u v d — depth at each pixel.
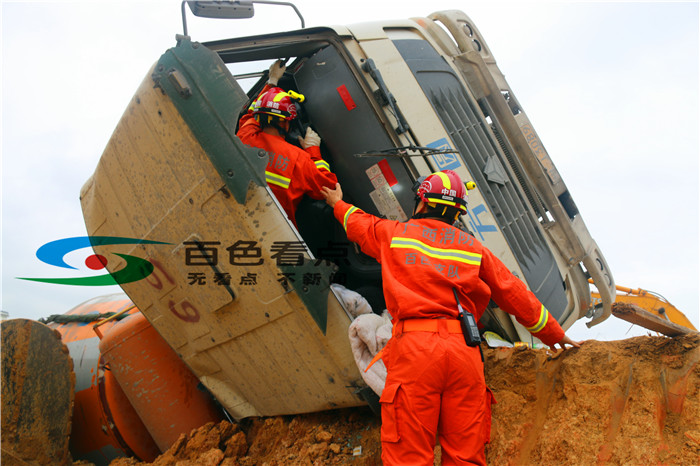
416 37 4.36
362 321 3.29
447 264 2.71
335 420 3.82
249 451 4.02
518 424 3.07
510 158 4.55
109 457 5.23
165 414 4.58
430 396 2.52
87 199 4.25
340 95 3.97
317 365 3.51
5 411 4.24
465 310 2.68
